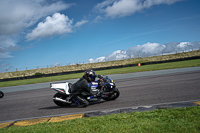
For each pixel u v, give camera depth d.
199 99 5.36
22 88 15.57
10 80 30.94
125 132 3.09
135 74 16.67
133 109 4.79
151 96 6.44
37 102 7.80
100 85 6.33
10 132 3.79
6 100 9.45
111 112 4.72
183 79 9.77
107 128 3.35
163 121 3.45
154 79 11.23
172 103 5.08
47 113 5.62
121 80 12.95
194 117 3.46
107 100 6.68
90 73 6.18
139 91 7.67
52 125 3.92
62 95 6.47
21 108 6.88
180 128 3.02
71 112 5.42
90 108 5.68
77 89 6.04
